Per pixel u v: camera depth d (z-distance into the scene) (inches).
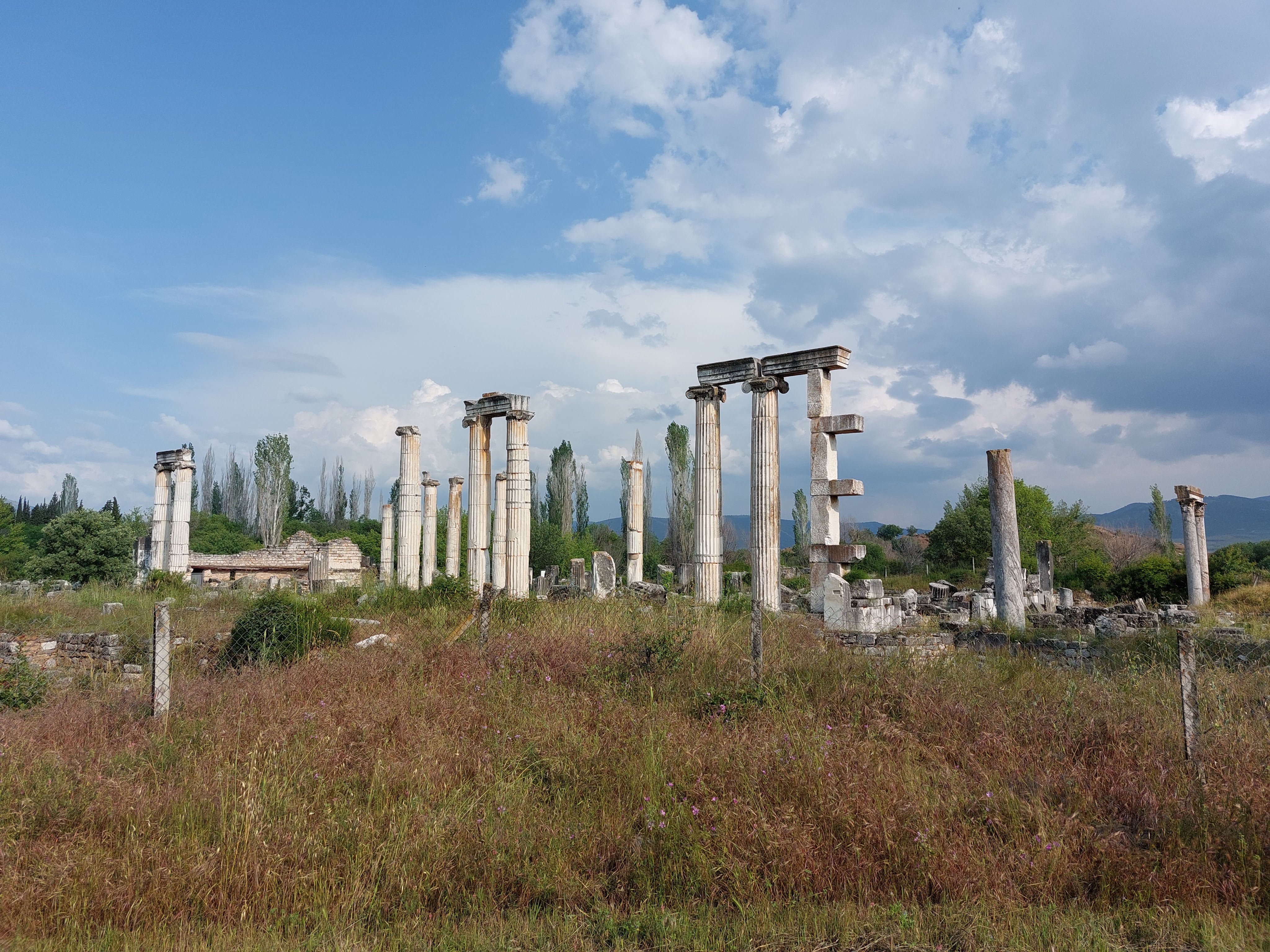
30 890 213.2
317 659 491.5
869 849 231.8
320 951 191.0
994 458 748.0
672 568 1957.4
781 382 898.1
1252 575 1291.8
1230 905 206.5
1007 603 723.4
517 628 597.3
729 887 221.5
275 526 2625.5
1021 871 219.9
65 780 281.1
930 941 190.2
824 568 805.2
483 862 235.3
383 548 1600.6
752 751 295.4
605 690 397.4
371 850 236.5
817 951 186.9
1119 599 1387.8
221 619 714.2
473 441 1056.8
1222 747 285.1
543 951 190.4
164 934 200.5
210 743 319.6
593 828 257.6
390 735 331.0
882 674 404.8
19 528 1953.7
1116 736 300.5
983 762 290.7
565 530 2345.0
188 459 1373.0
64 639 665.6
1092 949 183.2
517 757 309.9
